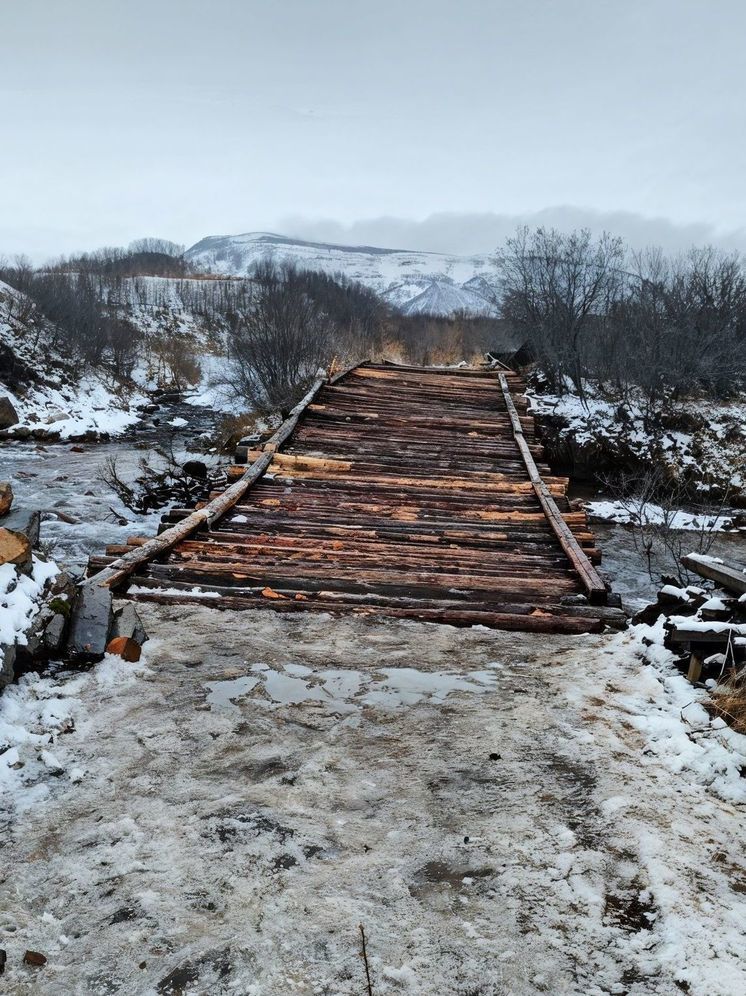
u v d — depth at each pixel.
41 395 28.69
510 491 10.26
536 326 23.58
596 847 2.79
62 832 2.83
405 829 2.90
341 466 11.05
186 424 29.30
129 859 2.68
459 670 4.53
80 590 4.84
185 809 2.99
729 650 4.00
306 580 6.18
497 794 3.14
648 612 5.28
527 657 4.79
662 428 20.00
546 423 20.47
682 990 2.15
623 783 3.21
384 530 8.16
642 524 15.09
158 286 71.25
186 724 3.70
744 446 18.92
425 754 3.48
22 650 3.99
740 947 2.29
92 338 37.62
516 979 2.19
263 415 23.17
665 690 4.16
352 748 3.53
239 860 2.69
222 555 6.89
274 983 2.17
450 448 12.92
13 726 3.51
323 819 2.95
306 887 2.56
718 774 3.25
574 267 23.25
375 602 5.76
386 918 2.42
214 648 4.71
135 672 4.27
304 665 4.52
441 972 2.21
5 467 19.05
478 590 6.23
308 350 25.42
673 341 21.08
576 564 6.79
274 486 9.88
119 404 32.66
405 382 20.02
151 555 6.43
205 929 2.37
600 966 2.24
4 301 35.19
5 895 2.50
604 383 22.64
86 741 3.51
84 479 17.58
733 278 22.89
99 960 2.24
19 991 2.12
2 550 4.44
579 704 4.03
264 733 3.64
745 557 13.59
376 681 4.32
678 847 2.77
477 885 2.58
